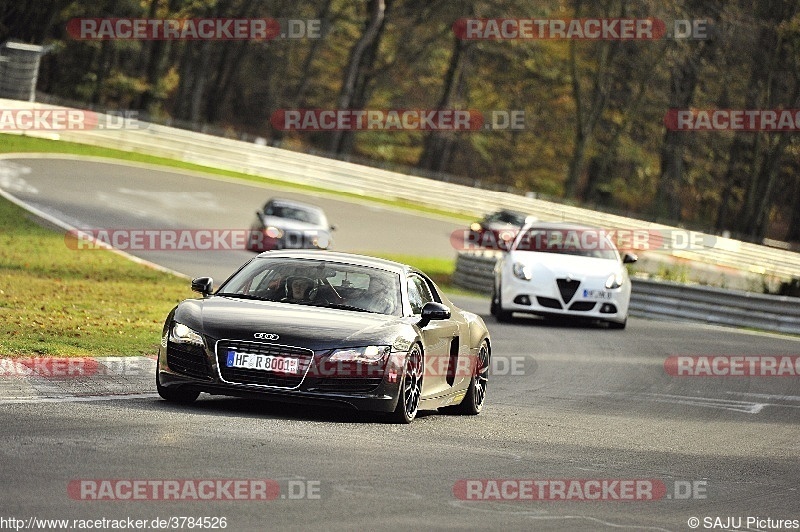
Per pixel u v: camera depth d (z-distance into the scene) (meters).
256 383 35.69
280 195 185.00
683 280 116.38
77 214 131.88
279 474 27.38
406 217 191.38
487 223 176.50
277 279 39.81
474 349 43.97
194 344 36.06
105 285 82.38
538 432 39.69
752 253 188.75
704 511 28.11
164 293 81.50
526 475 30.55
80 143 195.12
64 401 36.47
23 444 28.42
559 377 57.44
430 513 24.75
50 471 25.69
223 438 31.45
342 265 40.75
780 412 50.31
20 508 22.39
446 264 147.25
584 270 81.81
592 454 35.50
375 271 40.59
